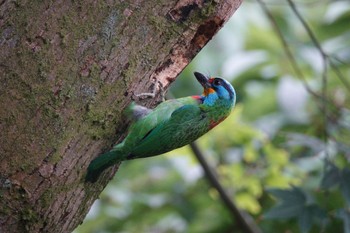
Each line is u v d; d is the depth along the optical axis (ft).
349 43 51.37
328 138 38.09
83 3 25.07
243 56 49.60
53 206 25.46
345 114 43.45
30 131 24.62
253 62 49.62
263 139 43.78
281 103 47.91
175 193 47.80
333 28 53.67
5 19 24.86
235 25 50.11
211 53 49.42
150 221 47.29
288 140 45.80
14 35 24.75
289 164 43.96
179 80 50.19
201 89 50.11
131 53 25.77
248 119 50.78
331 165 35.40
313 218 35.29
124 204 46.09
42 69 24.68
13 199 24.76
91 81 25.25
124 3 25.49
